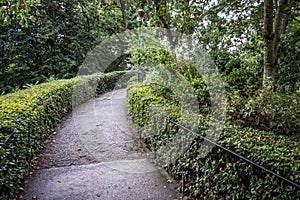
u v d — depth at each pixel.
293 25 5.93
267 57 4.22
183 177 3.13
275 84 4.58
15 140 3.03
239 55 5.95
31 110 4.09
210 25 5.70
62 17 14.84
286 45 5.29
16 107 3.92
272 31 4.16
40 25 13.51
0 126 2.90
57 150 4.59
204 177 2.66
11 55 12.64
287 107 3.24
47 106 5.38
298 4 4.76
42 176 3.51
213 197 2.48
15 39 12.77
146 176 3.57
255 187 1.96
